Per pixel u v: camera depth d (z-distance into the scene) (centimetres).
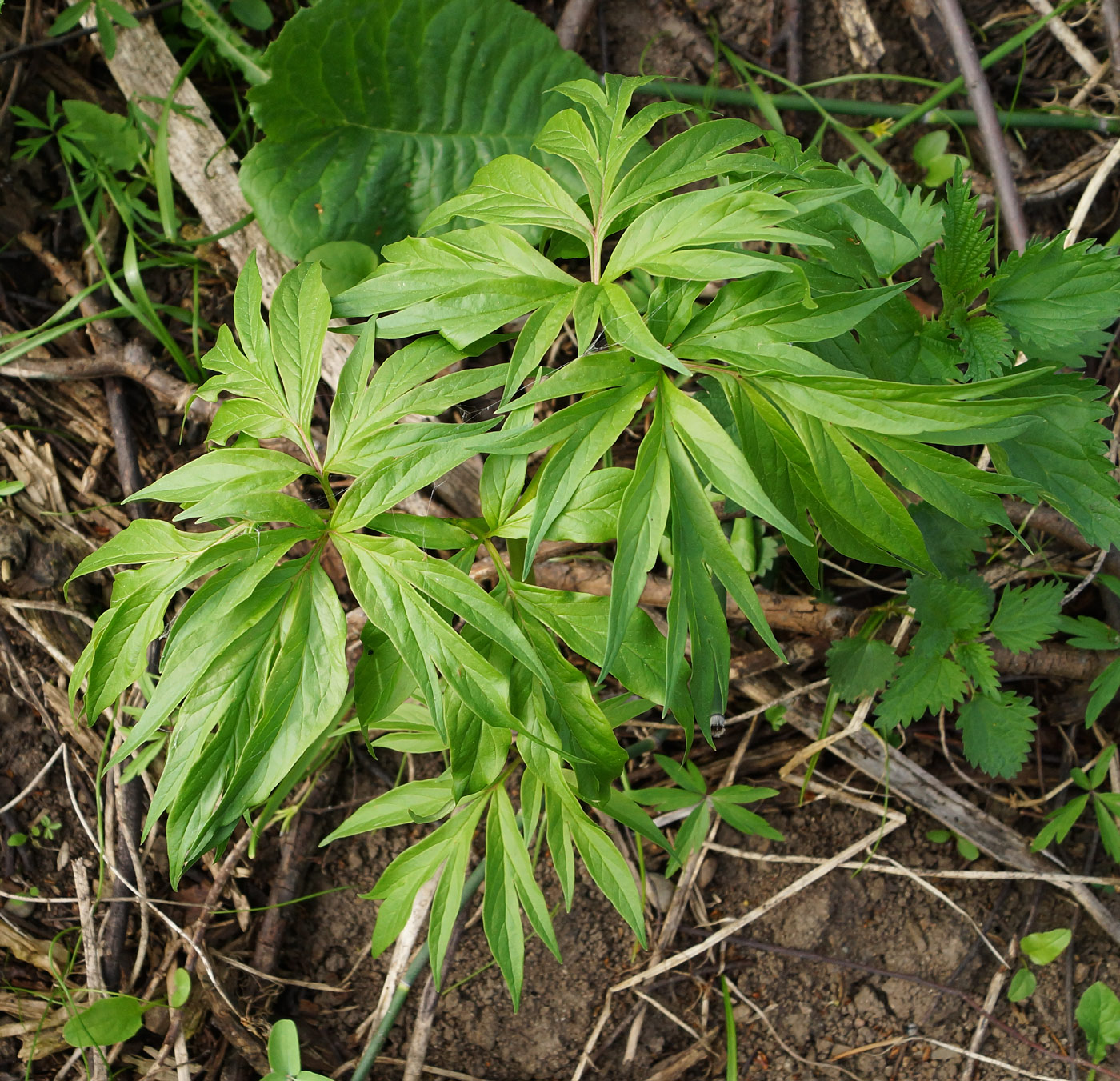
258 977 102
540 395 79
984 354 90
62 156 108
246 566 80
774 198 80
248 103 108
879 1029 104
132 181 108
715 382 91
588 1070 103
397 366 83
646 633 83
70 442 106
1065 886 104
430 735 93
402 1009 102
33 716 101
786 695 102
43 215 108
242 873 102
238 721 80
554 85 103
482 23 100
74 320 106
